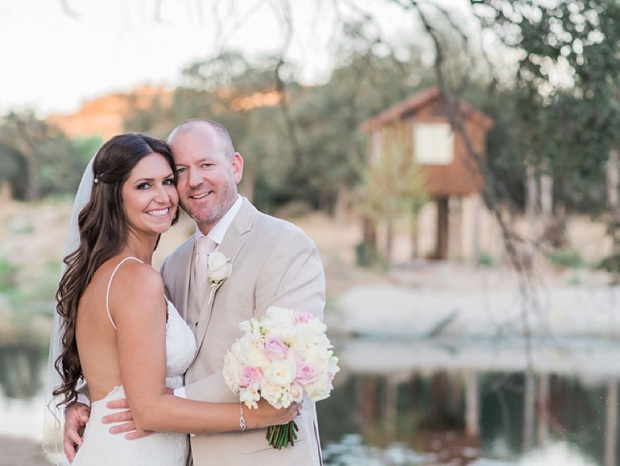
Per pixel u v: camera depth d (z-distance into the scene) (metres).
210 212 2.96
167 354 2.76
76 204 2.91
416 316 18.75
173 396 2.60
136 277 2.63
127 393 2.60
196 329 2.93
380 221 23.88
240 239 2.97
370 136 24.45
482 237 30.05
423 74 23.73
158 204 2.77
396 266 23.86
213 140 2.97
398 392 12.98
